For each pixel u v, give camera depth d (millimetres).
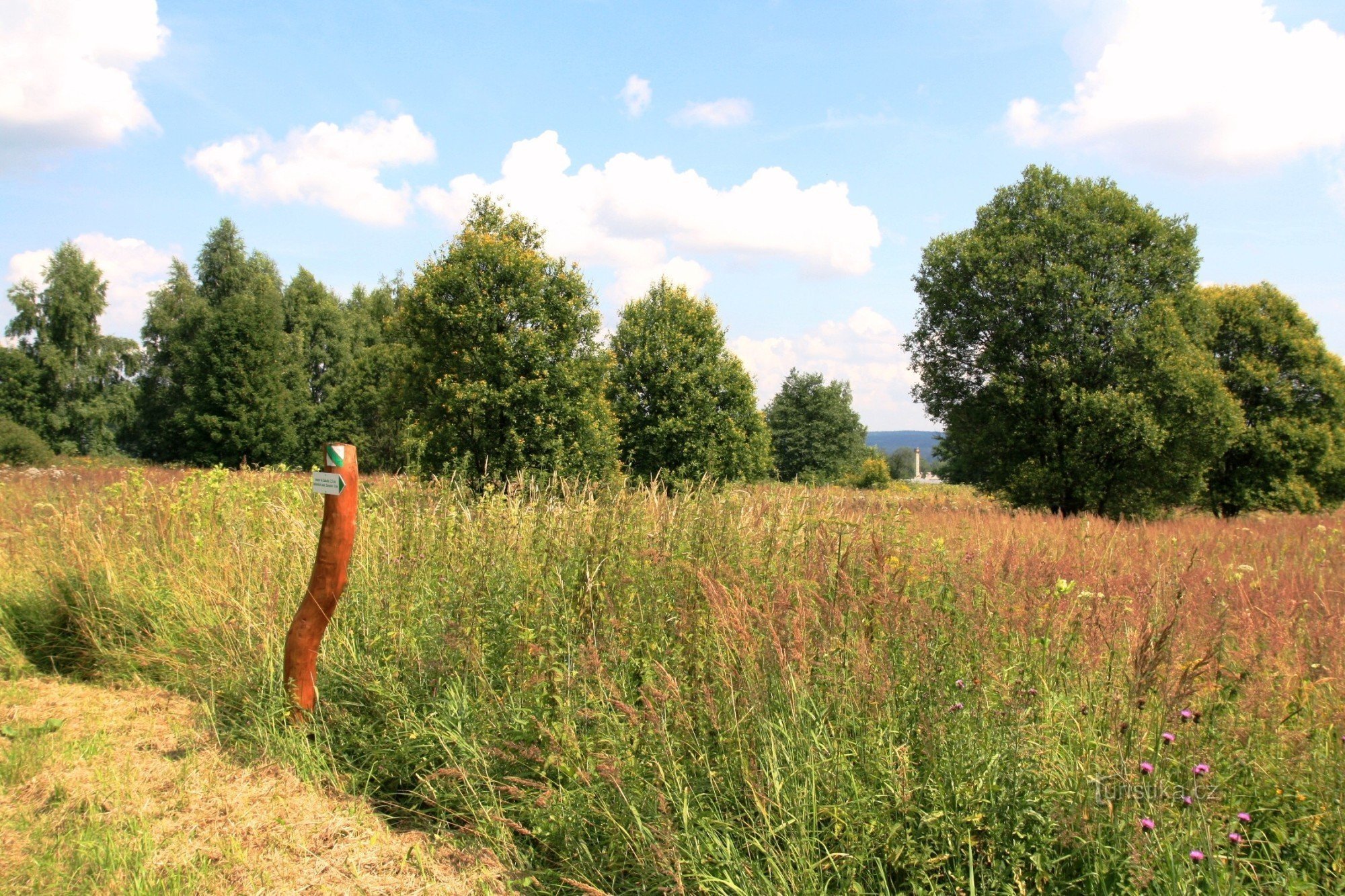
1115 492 26172
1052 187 27406
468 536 5188
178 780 3779
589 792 3174
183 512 7141
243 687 4684
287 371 51812
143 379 58031
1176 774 2736
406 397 20172
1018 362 26141
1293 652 3629
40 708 4742
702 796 3078
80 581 5965
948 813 2678
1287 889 2459
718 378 26438
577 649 3791
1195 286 26625
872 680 3215
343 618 4859
